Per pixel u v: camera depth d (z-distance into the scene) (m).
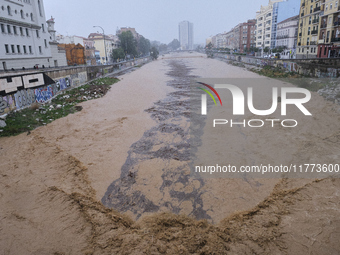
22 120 18.70
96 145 14.98
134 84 38.00
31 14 42.19
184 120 19.23
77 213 9.23
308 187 10.43
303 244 7.59
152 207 9.64
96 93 29.64
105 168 12.38
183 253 7.48
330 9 41.72
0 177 11.54
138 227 8.65
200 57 120.81
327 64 33.09
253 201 9.76
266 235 8.02
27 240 7.95
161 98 27.19
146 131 17.12
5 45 35.09
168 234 8.27
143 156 13.53
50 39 51.41
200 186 10.78
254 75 43.00
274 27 74.38
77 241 7.95
